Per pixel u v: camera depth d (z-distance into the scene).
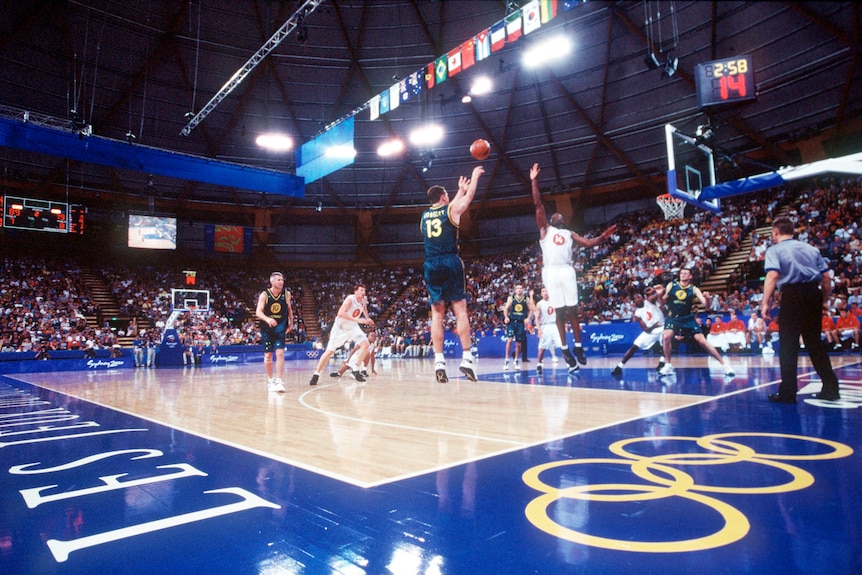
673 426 2.88
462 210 4.27
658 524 1.44
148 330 22.39
